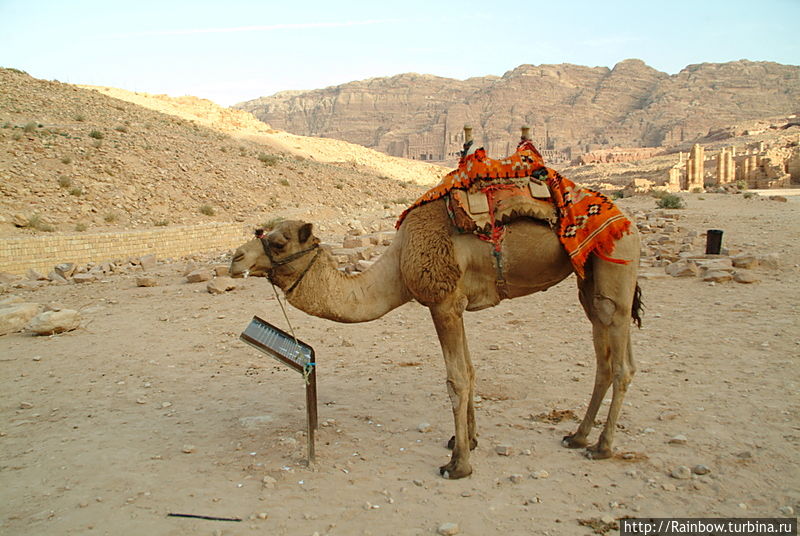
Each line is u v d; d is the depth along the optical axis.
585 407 7.19
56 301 16.03
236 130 87.94
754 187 87.69
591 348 9.49
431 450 6.30
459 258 5.59
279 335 6.02
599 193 5.89
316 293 5.72
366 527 4.89
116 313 14.00
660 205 37.81
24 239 24.02
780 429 6.22
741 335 9.51
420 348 10.17
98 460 6.37
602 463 5.78
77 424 7.46
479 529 4.79
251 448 6.56
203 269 18.50
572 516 4.91
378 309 5.93
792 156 87.88
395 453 6.27
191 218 35.25
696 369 8.17
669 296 12.52
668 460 5.74
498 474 5.70
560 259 5.75
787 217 29.22
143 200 35.06
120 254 27.12
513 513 5.00
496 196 5.63
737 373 7.90
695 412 6.80
